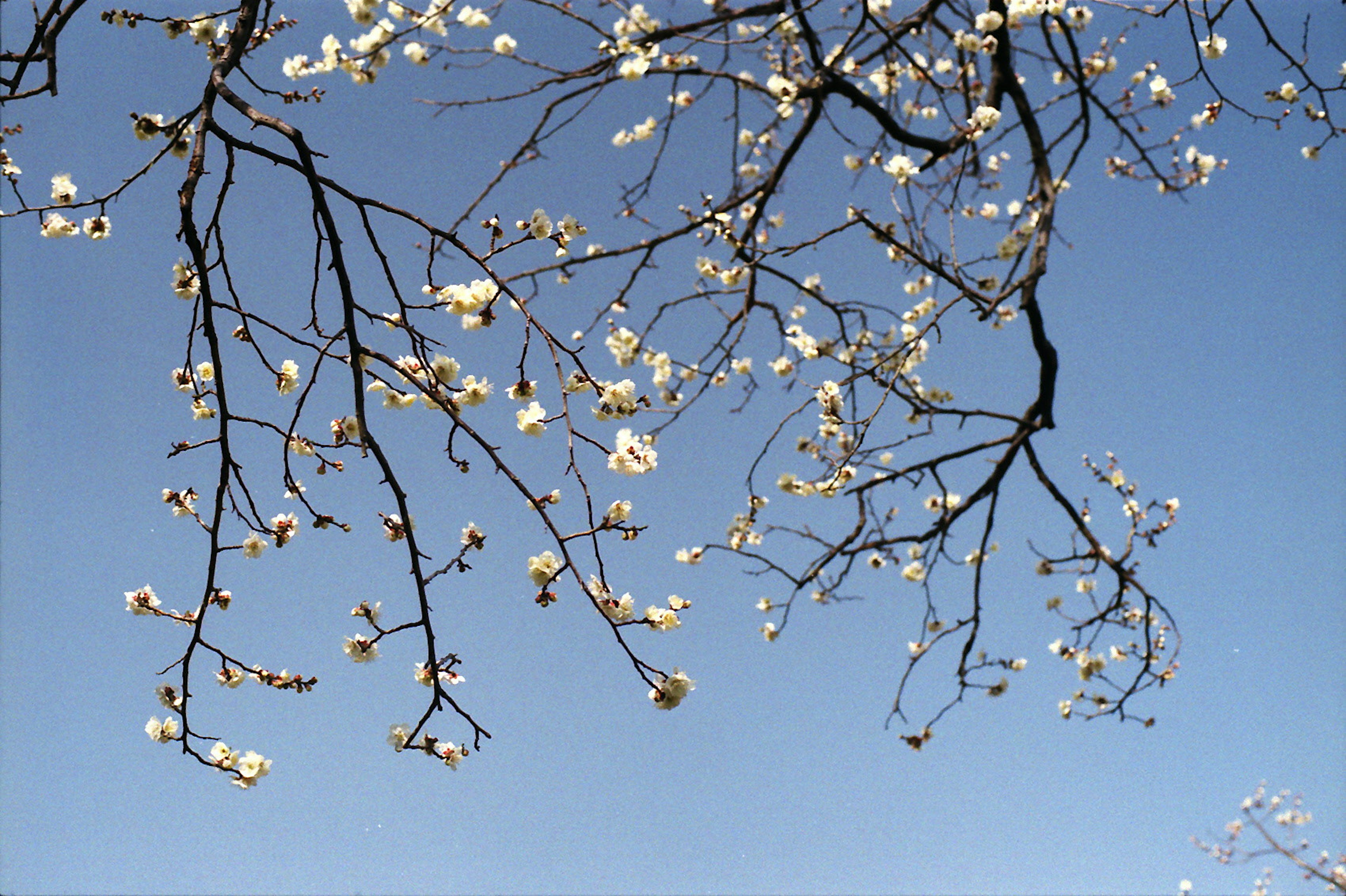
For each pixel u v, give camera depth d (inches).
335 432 102.5
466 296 89.4
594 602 87.1
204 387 112.7
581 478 88.0
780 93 187.2
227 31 113.3
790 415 165.3
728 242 171.0
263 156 83.4
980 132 171.0
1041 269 163.2
